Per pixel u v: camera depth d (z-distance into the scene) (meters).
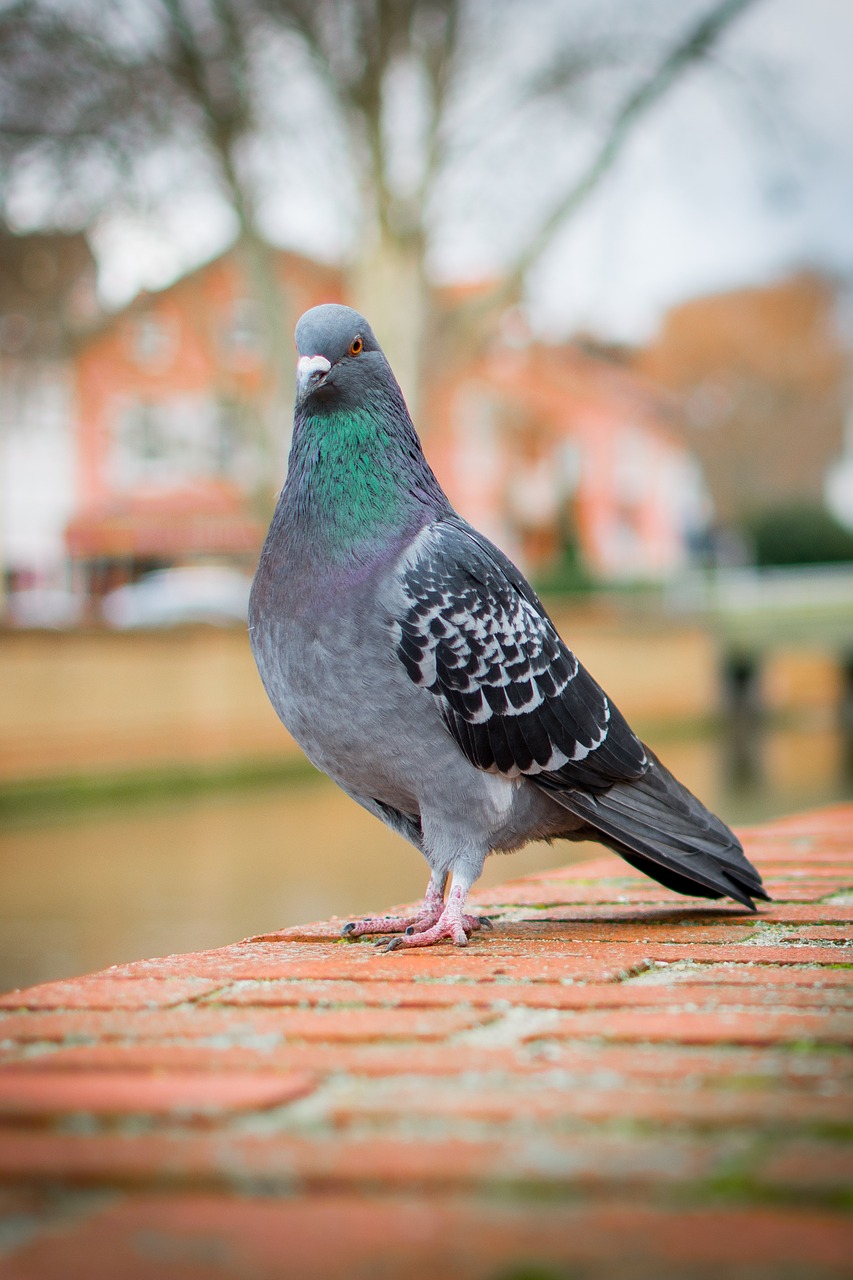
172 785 15.37
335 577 2.58
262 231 17.20
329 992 1.90
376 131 16.36
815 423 40.53
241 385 19.12
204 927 7.50
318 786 16.52
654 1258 0.99
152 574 30.67
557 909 2.90
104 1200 1.13
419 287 17.16
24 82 15.04
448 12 15.98
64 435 29.98
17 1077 1.48
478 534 2.86
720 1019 1.69
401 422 2.75
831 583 29.39
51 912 7.99
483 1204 1.11
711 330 38.69
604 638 21.89
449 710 2.60
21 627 13.56
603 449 39.06
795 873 3.26
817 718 28.14
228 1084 1.43
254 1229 1.06
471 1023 1.69
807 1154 1.20
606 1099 1.37
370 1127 1.30
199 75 15.62
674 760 17.88
